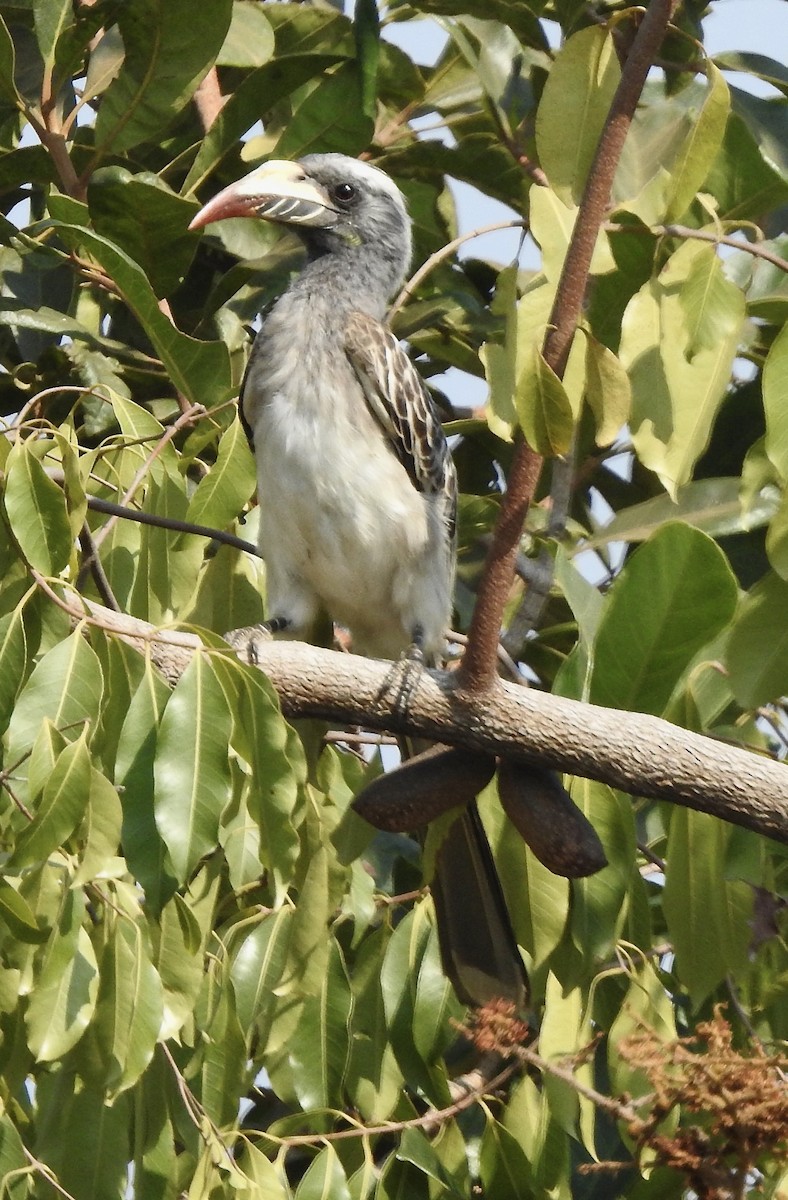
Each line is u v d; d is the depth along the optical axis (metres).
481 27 9.00
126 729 5.15
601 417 5.89
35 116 8.66
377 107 9.76
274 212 8.62
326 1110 6.20
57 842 4.84
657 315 6.25
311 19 9.40
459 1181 6.42
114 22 8.30
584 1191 7.65
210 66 8.25
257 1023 6.53
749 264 8.59
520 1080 6.60
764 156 8.23
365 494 8.04
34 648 5.37
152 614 6.89
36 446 5.60
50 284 8.98
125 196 8.02
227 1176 5.66
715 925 6.42
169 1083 5.90
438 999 6.55
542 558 8.35
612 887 6.36
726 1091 5.10
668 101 8.53
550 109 6.10
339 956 6.36
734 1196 5.14
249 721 5.20
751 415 9.21
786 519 6.07
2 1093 5.40
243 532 8.21
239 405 8.23
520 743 6.14
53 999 5.20
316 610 8.45
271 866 5.14
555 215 6.02
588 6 8.97
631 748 6.09
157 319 7.44
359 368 8.14
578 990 6.39
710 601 6.46
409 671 6.29
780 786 6.02
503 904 6.96
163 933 5.58
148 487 7.09
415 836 8.44
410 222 9.02
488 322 9.13
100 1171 5.59
